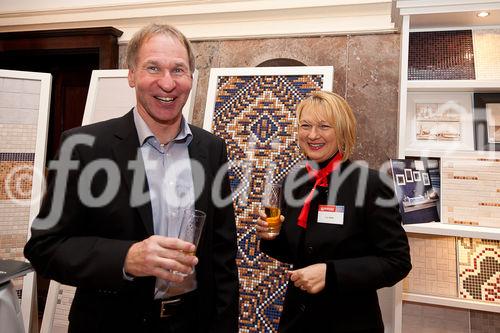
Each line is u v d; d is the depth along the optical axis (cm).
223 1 240
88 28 260
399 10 170
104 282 82
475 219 163
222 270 111
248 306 188
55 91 303
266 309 185
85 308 95
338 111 125
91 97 231
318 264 114
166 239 81
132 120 104
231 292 109
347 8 217
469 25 182
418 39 189
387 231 114
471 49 180
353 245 119
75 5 271
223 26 243
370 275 110
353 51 217
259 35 234
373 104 212
